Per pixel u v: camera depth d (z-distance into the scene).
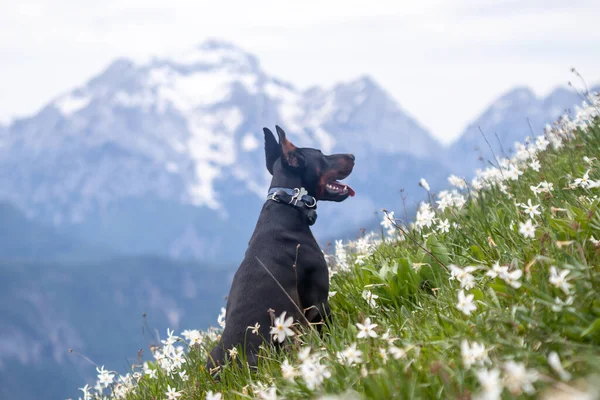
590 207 5.27
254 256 6.60
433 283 6.35
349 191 7.32
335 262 8.45
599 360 3.11
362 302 6.54
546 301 3.77
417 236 7.45
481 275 5.46
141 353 7.31
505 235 5.87
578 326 3.65
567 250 4.46
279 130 7.14
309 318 6.50
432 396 3.56
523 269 4.45
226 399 5.23
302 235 6.79
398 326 5.21
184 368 6.90
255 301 6.29
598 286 3.81
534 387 3.25
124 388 7.16
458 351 3.93
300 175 7.13
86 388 7.21
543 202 6.27
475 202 7.91
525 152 8.61
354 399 3.24
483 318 4.20
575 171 6.96
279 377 4.79
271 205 6.97
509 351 3.63
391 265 6.91
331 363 4.32
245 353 5.94
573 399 2.28
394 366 3.89
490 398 2.69
